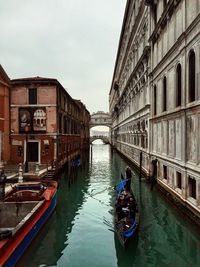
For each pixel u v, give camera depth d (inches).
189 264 322.7
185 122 449.1
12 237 308.3
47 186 573.6
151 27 722.8
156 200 595.2
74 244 386.3
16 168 824.3
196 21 392.5
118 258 342.6
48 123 950.4
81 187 793.6
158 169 652.7
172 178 524.4
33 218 390.0
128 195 481.4
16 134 955.3
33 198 467.5
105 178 963.3
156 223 450.9
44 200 466.3
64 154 1139.3
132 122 1155.9
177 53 494.3
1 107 887.7
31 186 526.6
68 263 331.6
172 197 516.7
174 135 514.6
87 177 986.7
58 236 414.9
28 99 957.8
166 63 574.2
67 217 505.7
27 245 346.0
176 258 337.7
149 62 747.4
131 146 1186.6
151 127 734.5
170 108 545.3
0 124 879.1
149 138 744.3
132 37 1111.0
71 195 690.8
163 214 496.7
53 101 951.0
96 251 363.6
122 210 421.7
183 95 458.9
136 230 381.7
